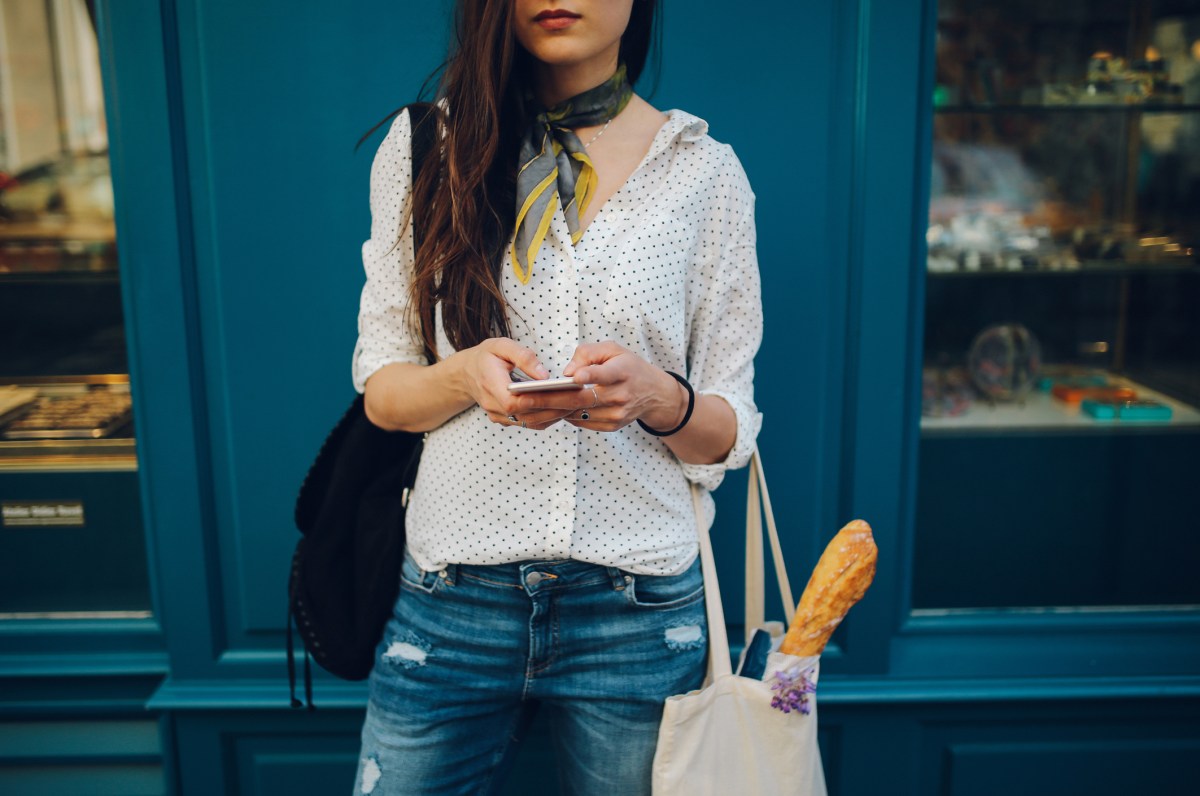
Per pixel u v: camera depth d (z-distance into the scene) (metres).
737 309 1.31
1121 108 1.90
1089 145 1.92
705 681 1.34
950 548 1.99
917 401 1.84
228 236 1.73
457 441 1.24
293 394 1.79
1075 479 1.98
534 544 1.21
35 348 1.95
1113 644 1.96
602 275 1.18
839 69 1.70
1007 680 1.88
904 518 1.88
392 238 1.27
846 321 1.79
